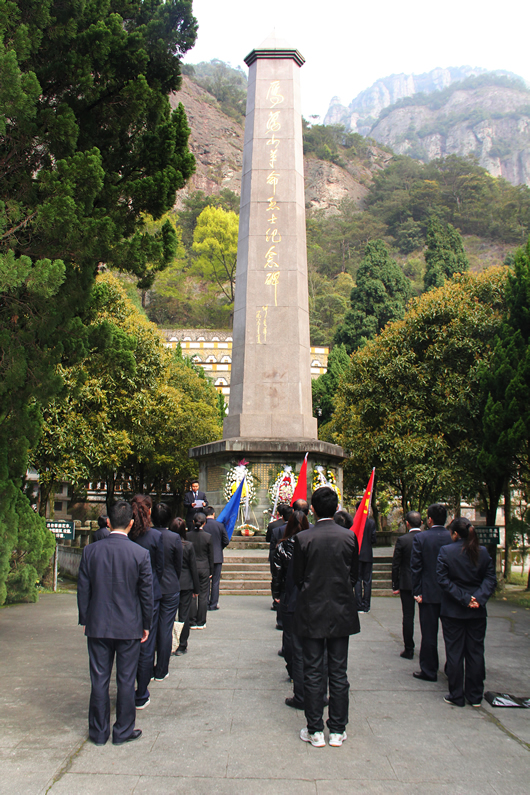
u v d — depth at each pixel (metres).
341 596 3.94
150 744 3.85
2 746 3.76
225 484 13.23
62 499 27.55
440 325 15.92
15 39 5.96
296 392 14.12
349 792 3.26
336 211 109.62
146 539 5.02
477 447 14.33
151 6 7.80
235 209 81.00
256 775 3.44
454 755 3.78
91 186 6.21
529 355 10.98
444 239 47.53
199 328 59.28
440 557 4.94
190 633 7.18
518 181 144.50
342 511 7.19
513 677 5.54
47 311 6.49
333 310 64.38
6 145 6.47
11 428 7.23
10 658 5.82
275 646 6.52
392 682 5.38
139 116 7.41
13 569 9.09
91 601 3.95
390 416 16.62
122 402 16.27
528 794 3.28
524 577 15.05
